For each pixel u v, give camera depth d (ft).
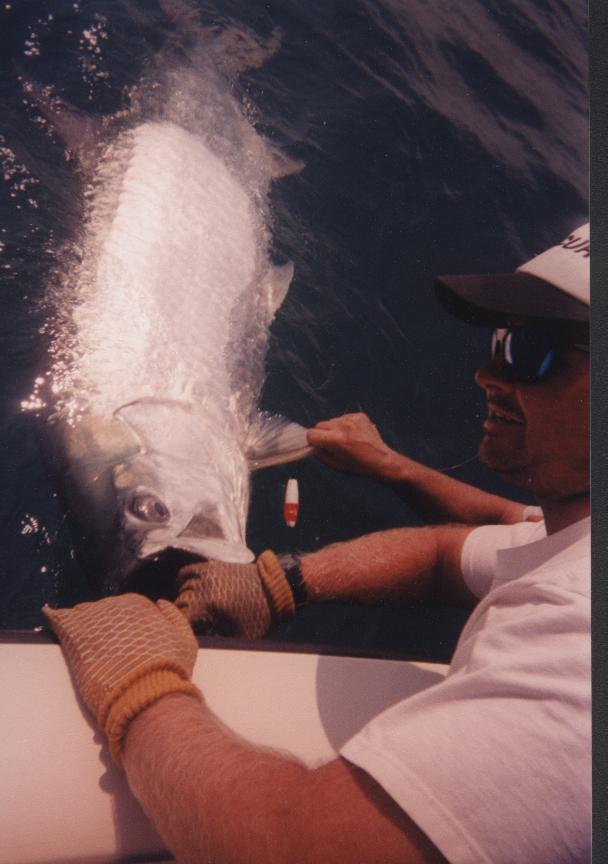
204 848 3.18
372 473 7.26
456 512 6.85
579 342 3.48
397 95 11.52
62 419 7.17
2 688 4.09
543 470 3.63
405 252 9.82
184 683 3.84
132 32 10.68
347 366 8.67
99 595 6.31
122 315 8.04
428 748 2.92
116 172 9.16
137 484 6.84
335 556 5.75
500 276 3.72
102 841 3.77
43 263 8.25
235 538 6.87
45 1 10.59
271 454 7.60
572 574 3.28
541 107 12.44
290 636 6.44
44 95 9.69
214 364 8.11
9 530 6.53
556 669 2.96
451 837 2.81
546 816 2.80
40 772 3.86
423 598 5.81
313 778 3.08
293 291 9.07
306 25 11.84
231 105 10.45
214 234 9.04
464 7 13.82
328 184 10.19
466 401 8.68
